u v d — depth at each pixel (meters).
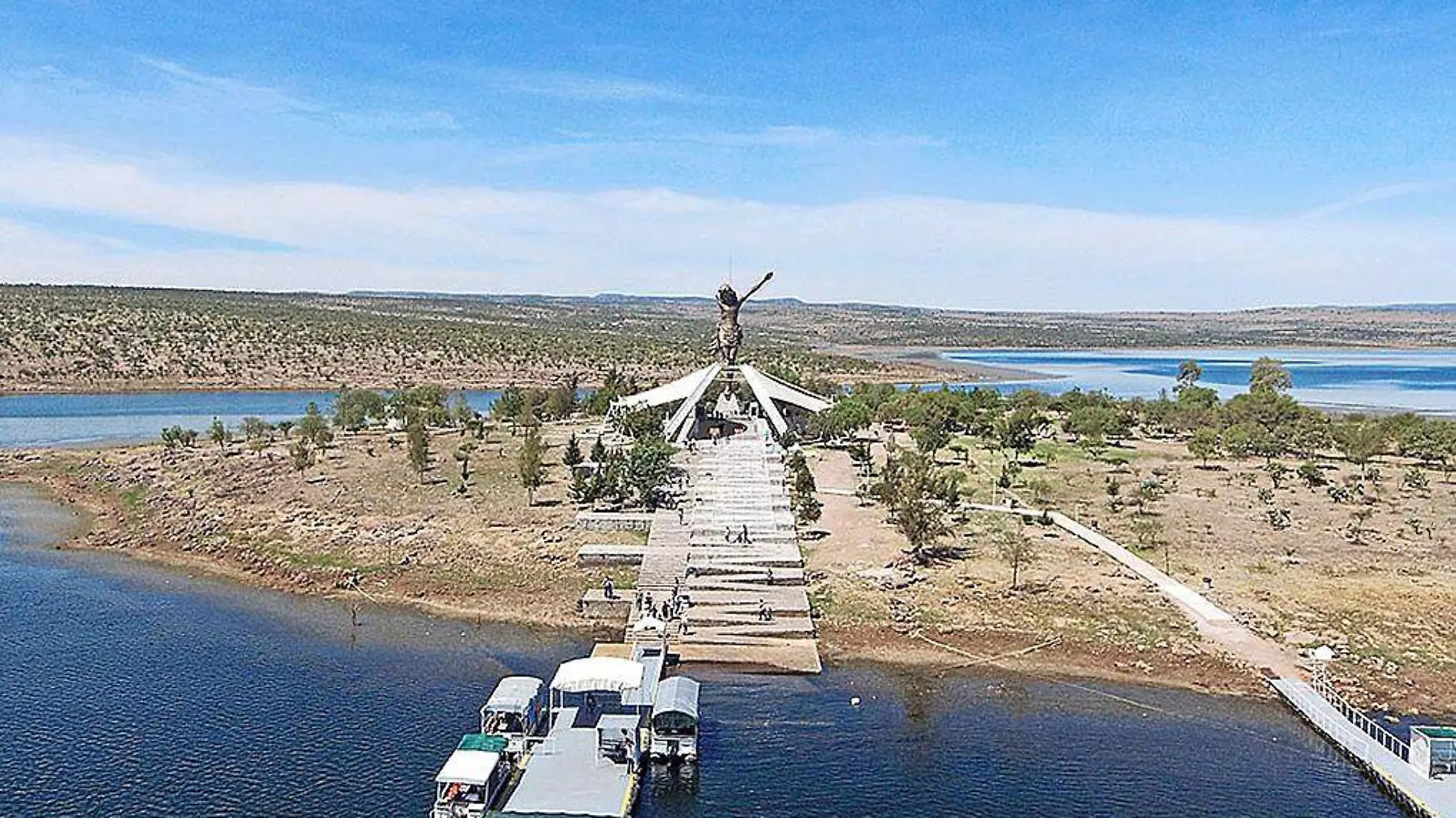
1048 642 58.53
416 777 43.72
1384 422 131.00
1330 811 41.91
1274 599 65.19
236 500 91.94
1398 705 51.12
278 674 54.59
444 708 50.47
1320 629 60.38
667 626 60.12
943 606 63.72
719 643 58.19
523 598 66.50
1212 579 68.69
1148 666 55.53
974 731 48.41
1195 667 55.44
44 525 89.12
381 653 57.78
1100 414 141.62
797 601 63.44
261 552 76.00
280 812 40.97
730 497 88.12
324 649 58.28
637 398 135.75
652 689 49.62
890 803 42.22
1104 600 64.56
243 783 43.12
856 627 60.66
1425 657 56.56
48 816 40.41
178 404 195.50
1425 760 43.16
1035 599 64.81
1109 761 45.75
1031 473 109.19
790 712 50.22
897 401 158.50
